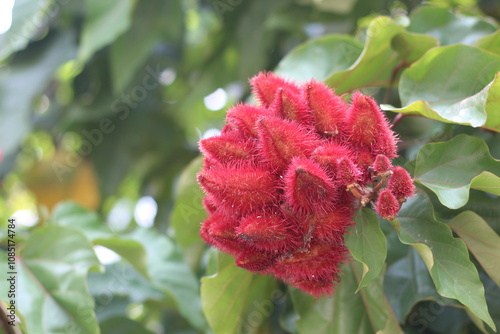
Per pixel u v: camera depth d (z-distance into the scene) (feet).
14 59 3.97
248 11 3.83
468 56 2.77
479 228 2.73
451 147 2.71
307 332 2.90
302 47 3.05
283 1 3.74
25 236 3.26
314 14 3.80
